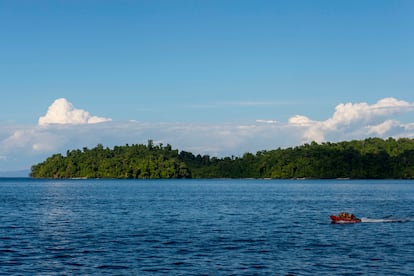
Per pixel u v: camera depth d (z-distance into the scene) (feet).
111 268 129.80
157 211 297.74
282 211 298.76
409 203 374.22
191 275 123.13
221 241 172.24
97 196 480.23
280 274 124.16
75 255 146.00
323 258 143.02
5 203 372.38
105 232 196.03
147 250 154.20
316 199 426.92
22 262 136.36
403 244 167.22
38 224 223.92
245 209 314.35
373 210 307.37
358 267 131.54
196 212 290.76
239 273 125.18
